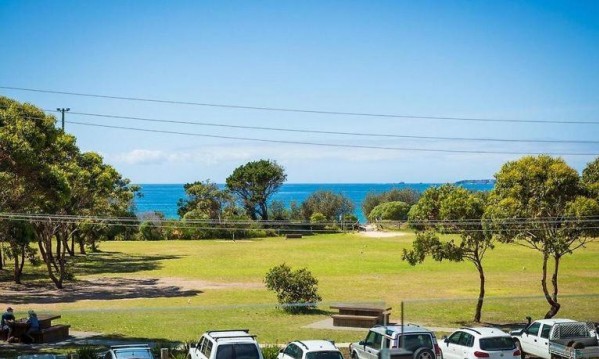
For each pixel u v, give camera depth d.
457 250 34.91
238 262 70.88
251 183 141.12
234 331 20.64
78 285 52.31
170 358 23.59
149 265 68.25
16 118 38.84
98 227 76.19
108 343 27.89
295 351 19.64
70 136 54.00
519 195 34.06
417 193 150.75
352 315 32.72
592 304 39.28
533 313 36.66
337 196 143.62
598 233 33.22
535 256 75.69
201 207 126.25
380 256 77.00
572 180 33.38
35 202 44.88
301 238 110.25
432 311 37.81
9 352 25.61
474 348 20.64
